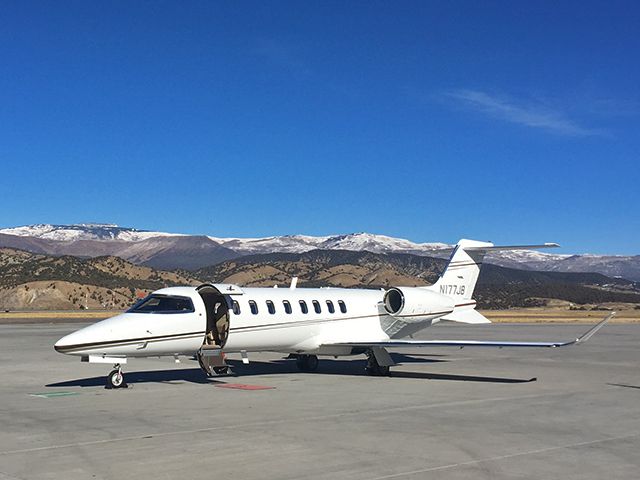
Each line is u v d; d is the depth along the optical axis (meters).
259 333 21.97
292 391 18.58
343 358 29.81
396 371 24.38
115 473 9.82
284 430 12.91
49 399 16.95
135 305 20.34
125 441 11.90
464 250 28.34
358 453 11.07
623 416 14.79
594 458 10.88
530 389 19.30
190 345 20.36
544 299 173.62
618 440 12.25
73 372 23.03
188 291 20.83
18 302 115.88
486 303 166.25
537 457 10.91
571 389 19.36
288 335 22.69
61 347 18.19
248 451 11.17
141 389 18.94
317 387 19.53
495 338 43.44
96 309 113.25
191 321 20.23
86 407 15.66
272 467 10.19
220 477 9.64
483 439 12.22
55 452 11.08
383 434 12.58
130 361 27.08
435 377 22.42
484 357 30.45
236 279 177.25
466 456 10.93
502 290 186.12
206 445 11.60
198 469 10.05
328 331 23.62
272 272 184.12
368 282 168.38
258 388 19.25
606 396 17.94
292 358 28.56
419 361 28.50
